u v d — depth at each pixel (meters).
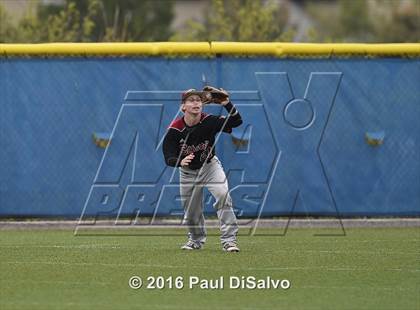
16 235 40.19
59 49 41.75
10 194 42.28
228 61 41.97
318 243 37.28
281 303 25.14
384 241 38.12
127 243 37.09
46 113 42.06
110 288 26.95
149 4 80.62
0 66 41.88
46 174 42.25
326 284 27.86
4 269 29.92
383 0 102.31
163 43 41.91
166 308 24.42
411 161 43.19
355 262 31.91
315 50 42.31
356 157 42.91
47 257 32.50
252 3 59.09
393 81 42.84
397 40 95.56
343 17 110.19
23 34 55.25
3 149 42.16
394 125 42.97
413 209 43.34
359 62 42.62
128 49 41.75
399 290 26.95
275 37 58.19
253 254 33.50
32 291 26.42
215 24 60.06
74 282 27.78
